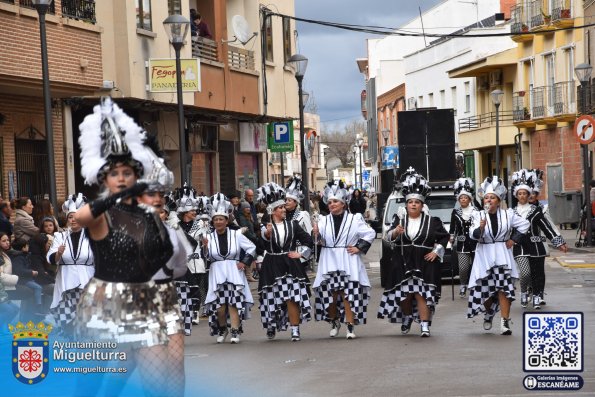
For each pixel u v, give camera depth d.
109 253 7.79
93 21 25.97
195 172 34.97
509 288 16.16
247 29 35.47
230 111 34.94
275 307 16.70
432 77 71.12
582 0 48.53
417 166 36.06
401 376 12.25
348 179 126.19
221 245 16.58
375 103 91.81
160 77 28.02
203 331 18.53
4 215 18.61
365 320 16.64
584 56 47.78
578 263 29.39
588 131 33.56
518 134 56.16
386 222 24.98
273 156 56.69
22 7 22.77
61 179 26.98
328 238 16.62
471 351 14.23
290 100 41.97
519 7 54.84
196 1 34.59
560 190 51.56
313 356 14.37
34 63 23.19
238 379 12.41
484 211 16.39
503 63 57.16
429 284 16.12
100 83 25.95
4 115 24.52
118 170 7.94
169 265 8.05
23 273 17.34
